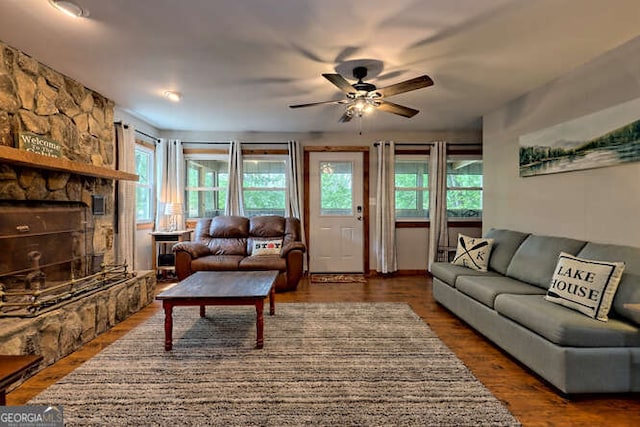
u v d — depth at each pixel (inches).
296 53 101.6
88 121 132.3
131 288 131.7
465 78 122.3
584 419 70.3
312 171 217.2
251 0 75.0
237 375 86.7
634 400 76.9
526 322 88.0
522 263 120.6
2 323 83.7
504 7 78.3
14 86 97.9
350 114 125.4
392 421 68.6
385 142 212.4
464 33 90.1
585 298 83.0
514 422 68.9
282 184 217.9
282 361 94.4
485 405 74.5
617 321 80.0
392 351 101.4
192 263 168.1
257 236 194.7
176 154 207.8
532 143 135.4
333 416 70.1
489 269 137.9
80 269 125.2
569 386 76.4
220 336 111.8
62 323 95.4
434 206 211.9
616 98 99.6
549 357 80.5
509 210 152.3
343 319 129.3
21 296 95.6
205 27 86.5
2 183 93.9
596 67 106.2
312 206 217.8
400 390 80.2
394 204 212.7
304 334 114.0
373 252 218.1
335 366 91.7
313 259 218.2
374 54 102.3
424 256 217.9
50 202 111.6
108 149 145.4
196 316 131.6
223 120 184.9
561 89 120.5
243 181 216.8
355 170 217.2
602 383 76.2
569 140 116.3
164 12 79.4
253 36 91.3
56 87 115.0
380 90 105.9
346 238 218.1
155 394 77.8
